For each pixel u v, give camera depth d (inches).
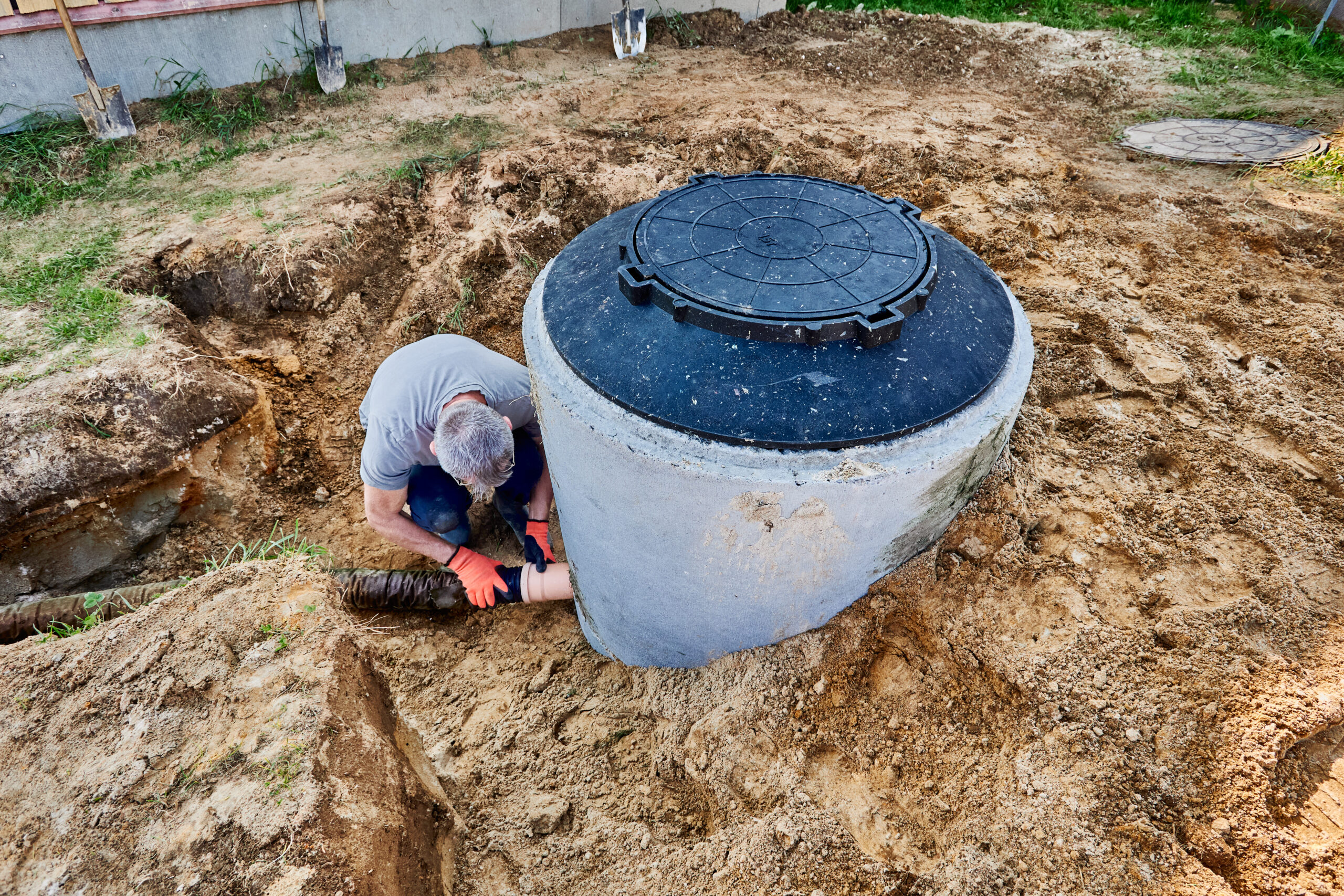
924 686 87.1
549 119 200.1
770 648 93.3
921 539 88.6
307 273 144.0
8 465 105.0
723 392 72.8
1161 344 120.7
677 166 176.9
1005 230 150.6
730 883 77.9
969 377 77.1
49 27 170.7
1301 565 88.2
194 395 119.7
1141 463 104.2
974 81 234.4
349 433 139.8
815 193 98.5
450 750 99.0
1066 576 90.7
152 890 60.6
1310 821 68.9
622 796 91.9
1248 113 201.5
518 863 84.5
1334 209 150.6
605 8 254.1
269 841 62.4
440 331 149.9
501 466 91.7
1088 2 311.3
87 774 68.5
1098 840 70.9
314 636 79.7
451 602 118.0
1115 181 167.5
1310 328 120.7
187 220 152.7
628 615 97.0
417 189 167.8
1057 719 78.9
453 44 228.8
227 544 123.7
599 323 80.8
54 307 129.8
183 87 191.3
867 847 78.2
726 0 271.1
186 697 74.0
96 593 106.3
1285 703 74.8
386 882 64.2
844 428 71.5
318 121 195.0
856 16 278.7
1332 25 259.3
